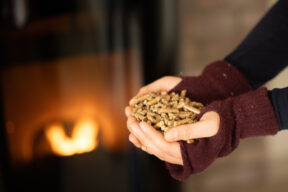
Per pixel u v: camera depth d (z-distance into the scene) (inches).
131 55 48.7
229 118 26.3
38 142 49.2
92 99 49.8
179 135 25.6
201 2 50.6
